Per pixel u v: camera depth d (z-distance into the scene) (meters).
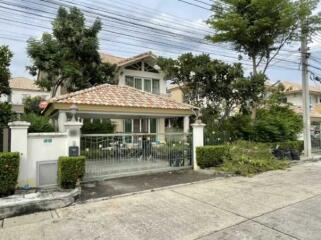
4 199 6.32
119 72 18.52
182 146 11.43
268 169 11.58
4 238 4.80
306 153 16.02
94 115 12.44
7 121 9.13
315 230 4.88
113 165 9.66
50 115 12.95
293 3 15.20
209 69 15.48
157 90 20.22
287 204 6.46
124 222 5.44
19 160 7.19
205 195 7.35
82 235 4.86
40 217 5.86
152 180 9.27
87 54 16.77
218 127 15.51
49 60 16.34
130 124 18.58
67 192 7.01
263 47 16.78
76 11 16.45
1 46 9.34
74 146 8.20
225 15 15.99
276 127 16.14
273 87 18.50
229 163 11.33
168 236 4.74
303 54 16.00
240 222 5.31
